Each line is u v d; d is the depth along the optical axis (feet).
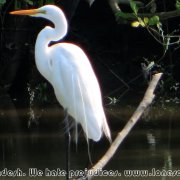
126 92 51.24
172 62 56.13
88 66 26.48
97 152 32.35
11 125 39.73
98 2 59.00
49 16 26.18
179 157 30.58
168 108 43.86
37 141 35.04
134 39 59.31
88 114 25.67
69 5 49.44
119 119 40.47
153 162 29.99
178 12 37.55
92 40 59.06
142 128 37.19
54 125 39.27
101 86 53.31
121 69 56.90
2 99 50.70
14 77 54.03
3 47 54.34
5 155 32.19
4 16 52.37
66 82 26.22
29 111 44.80
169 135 35.01
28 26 53.98
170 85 51.37
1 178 28.35
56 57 26.43
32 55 53.62
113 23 59.47
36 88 52.37
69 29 57.62
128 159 30.60
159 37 44.68
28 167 29.84
